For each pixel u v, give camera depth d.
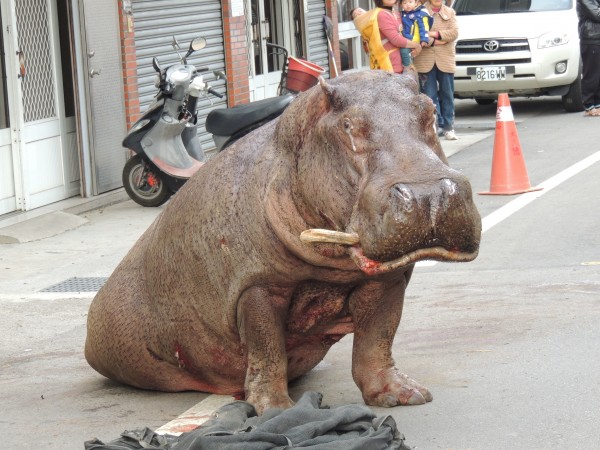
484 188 13.92
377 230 4.81
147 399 6.65
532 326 7.84
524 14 20.83
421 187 4.77
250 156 5.77
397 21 17.06
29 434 6.14
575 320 7.94
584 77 20.69
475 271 9.86
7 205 13.14
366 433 5.26
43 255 11.65
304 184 5.32
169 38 16.23
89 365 7.48
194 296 6.05
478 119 21.12
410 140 5.04
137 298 6.45
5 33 12.98
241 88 18.12
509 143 13.39
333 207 5.18
